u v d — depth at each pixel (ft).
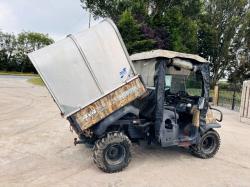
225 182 17.48
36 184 16.15
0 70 209.56
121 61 18.03
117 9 92.89
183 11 97.19
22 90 71.36
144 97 19.62
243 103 40.37
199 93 21.13
